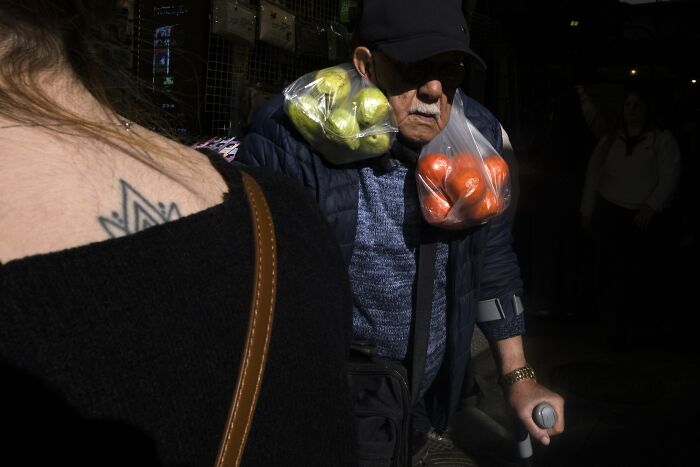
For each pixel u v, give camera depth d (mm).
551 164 5383
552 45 6012
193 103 2928
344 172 1803
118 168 493
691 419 3699
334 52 3617
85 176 470
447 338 1994
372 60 1751
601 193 5027
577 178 5359
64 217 444
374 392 1685
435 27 1683
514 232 5645
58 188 452
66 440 399
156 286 454
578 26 5820
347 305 695
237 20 3014
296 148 1774
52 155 465
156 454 428
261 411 496
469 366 3248
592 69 6273
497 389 3969
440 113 1731
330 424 567
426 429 2305
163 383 438
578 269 5559
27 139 464
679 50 6555
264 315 519
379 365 1690
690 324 5309
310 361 556
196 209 521
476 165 1767
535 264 5523
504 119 5703
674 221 5234
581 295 5613
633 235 4914
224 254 512
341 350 625
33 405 392
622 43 6641
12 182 441
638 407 3854
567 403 3914
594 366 4488
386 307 1935
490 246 2029
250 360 497
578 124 5316
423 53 1620
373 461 1654
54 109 493
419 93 1701
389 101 1743
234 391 482
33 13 512
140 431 423
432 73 1702
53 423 396
